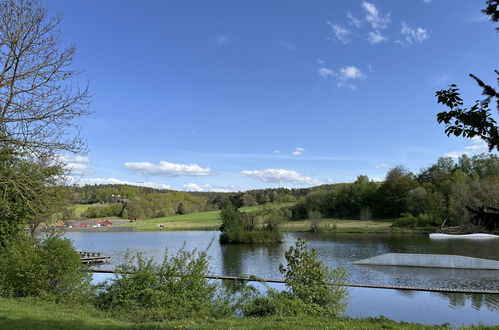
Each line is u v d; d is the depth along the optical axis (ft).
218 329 28.07
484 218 16.65
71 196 66.54
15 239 50.52
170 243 191.83
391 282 80.74
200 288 40.32
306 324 30.27
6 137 37.09
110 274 79.77
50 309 35.12
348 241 178.91
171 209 405.18
